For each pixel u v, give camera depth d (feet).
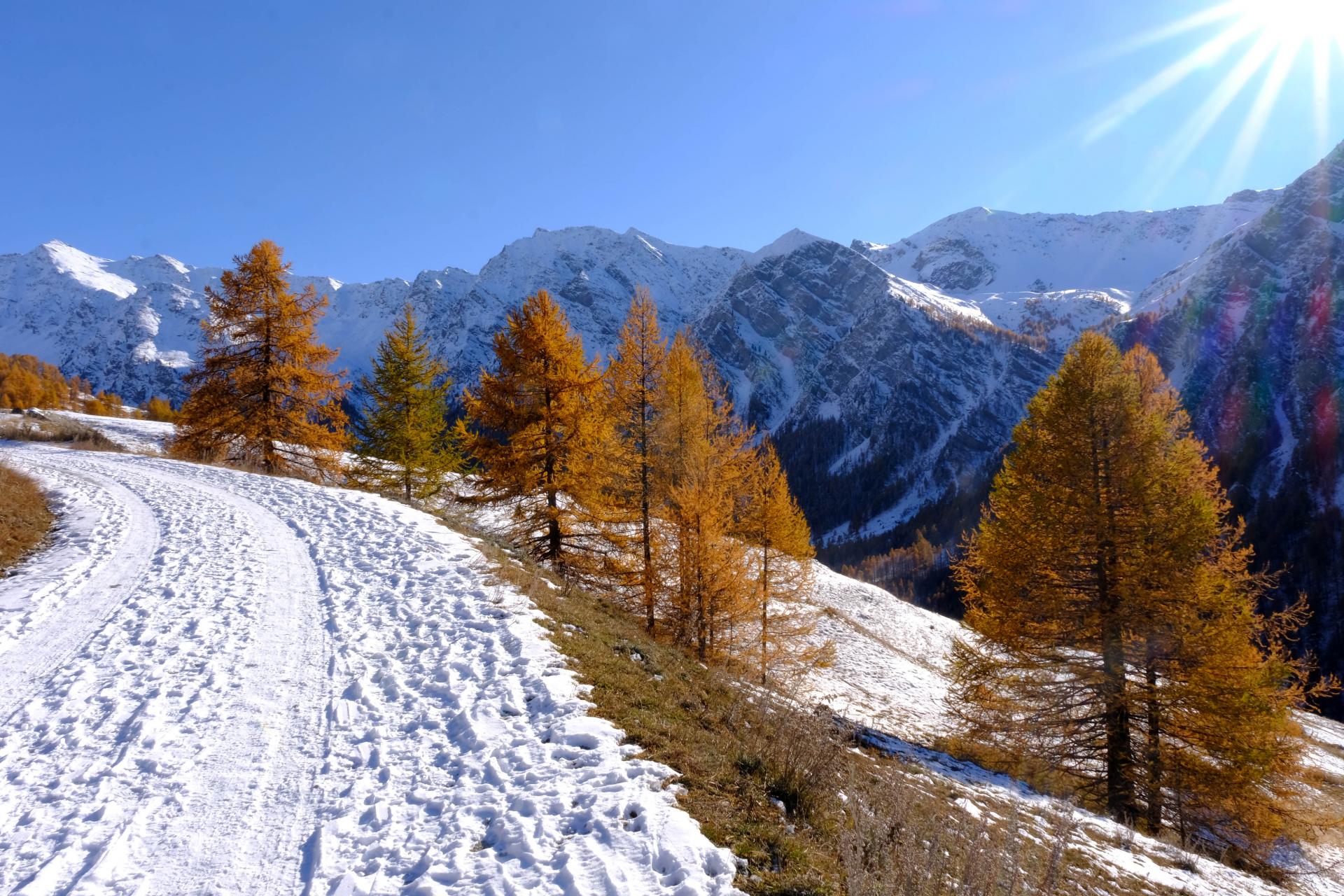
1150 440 45.73
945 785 36.58
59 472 73.92
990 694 52.16
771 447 80.12
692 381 80.84
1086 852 27.84
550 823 17.90
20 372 327.88
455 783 20.35
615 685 28.04
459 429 89.56
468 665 28.58
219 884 16.08
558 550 68.28
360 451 100.27
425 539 49.98
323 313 97.86
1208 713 43.75
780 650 72.23
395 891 15.72
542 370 67.62
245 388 93.40
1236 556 48.75
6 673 27.84
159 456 93.40
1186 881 28.66
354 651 30.63
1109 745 46.16
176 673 28.02
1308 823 44.91
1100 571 46.62
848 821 20.72
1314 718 103.40
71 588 38.81
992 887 17.15
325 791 20.08
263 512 59.31
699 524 63.10
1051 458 49.19
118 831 17.94
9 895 15.38
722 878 15.65
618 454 68.85
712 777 21.18
